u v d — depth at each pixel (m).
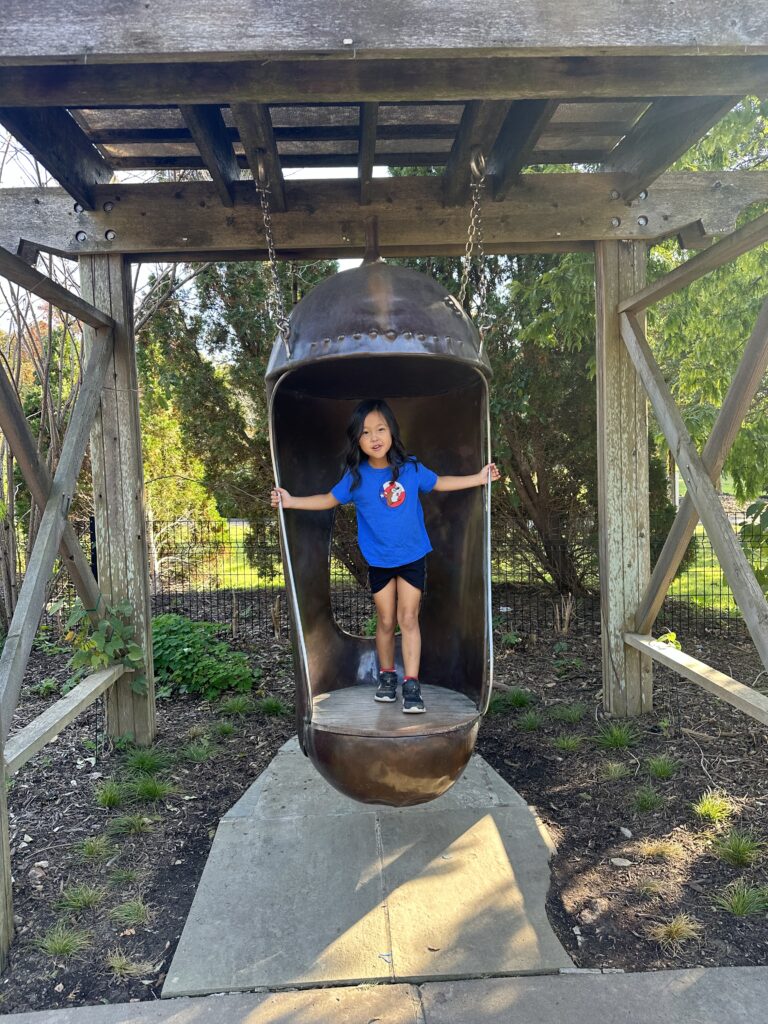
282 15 2.10
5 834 2.54
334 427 3.73
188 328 6.95
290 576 2.75
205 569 9.70
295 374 3.32
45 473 3.48
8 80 2.57
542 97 2.71
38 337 7.20
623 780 3.66
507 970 2.32
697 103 3.34
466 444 3.47
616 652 4.57
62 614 7.14
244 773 3.90
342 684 3.59
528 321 6.91
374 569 3.17
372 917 2.60
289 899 2.72
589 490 7.46
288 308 6.86
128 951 2.49
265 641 6.69
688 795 3.46
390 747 2.47
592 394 7.04
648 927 2.53
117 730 4.33
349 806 3.42
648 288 4.00
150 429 9.11
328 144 4.32
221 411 7.08
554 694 5.08
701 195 4.41
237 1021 2.14
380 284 2.72
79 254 4.31
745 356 3.45
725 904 2.63
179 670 5.28
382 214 4.28
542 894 2.72
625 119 4.02
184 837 3.24
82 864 3.03
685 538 4.05
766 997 2.17
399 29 2.12
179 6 2.09
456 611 3.49
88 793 3.68
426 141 4.31
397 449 3.15
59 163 3.72
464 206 4.29
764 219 2.90
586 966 2.34
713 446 3.65
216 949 2.46
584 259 5.96
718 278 6.21
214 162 3.64
